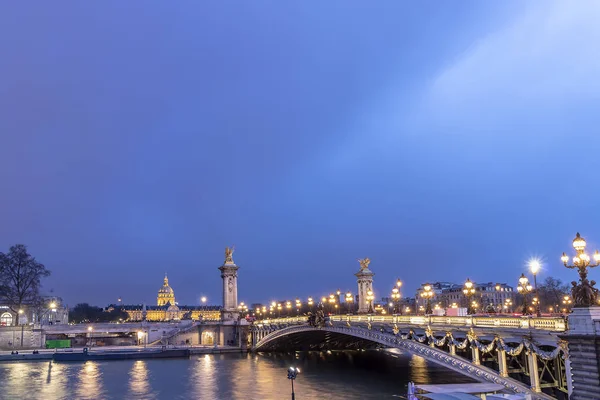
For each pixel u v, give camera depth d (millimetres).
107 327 152125
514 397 41312
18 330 140500
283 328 115062
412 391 48656
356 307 178250
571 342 36125
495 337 47250
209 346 144500
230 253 155250
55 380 87438
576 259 36312
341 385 77188
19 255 150625
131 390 77250
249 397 69750
